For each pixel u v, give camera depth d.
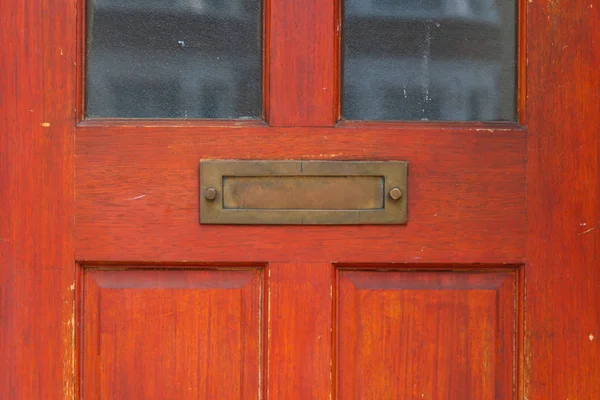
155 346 1.79
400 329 1.79
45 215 1.78
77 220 1.78
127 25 1.80
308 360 1.78
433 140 1.79
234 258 1.78
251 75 1.81
